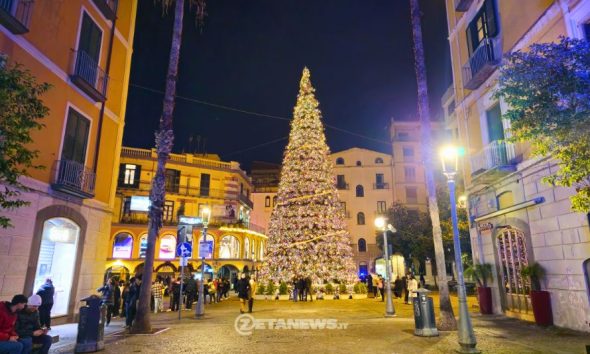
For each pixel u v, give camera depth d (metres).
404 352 7.95
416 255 38.38
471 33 15.83
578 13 10.14
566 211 10.72
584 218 10.12
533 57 6.56
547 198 11.45
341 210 26.69
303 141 26.81
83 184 13.59
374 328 11.25
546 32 11.29
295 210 25.33
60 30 12.78
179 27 13.26
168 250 35.44
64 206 12.86
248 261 39.44
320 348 8.42
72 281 13.32
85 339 8.18
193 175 39.25
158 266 34.94
